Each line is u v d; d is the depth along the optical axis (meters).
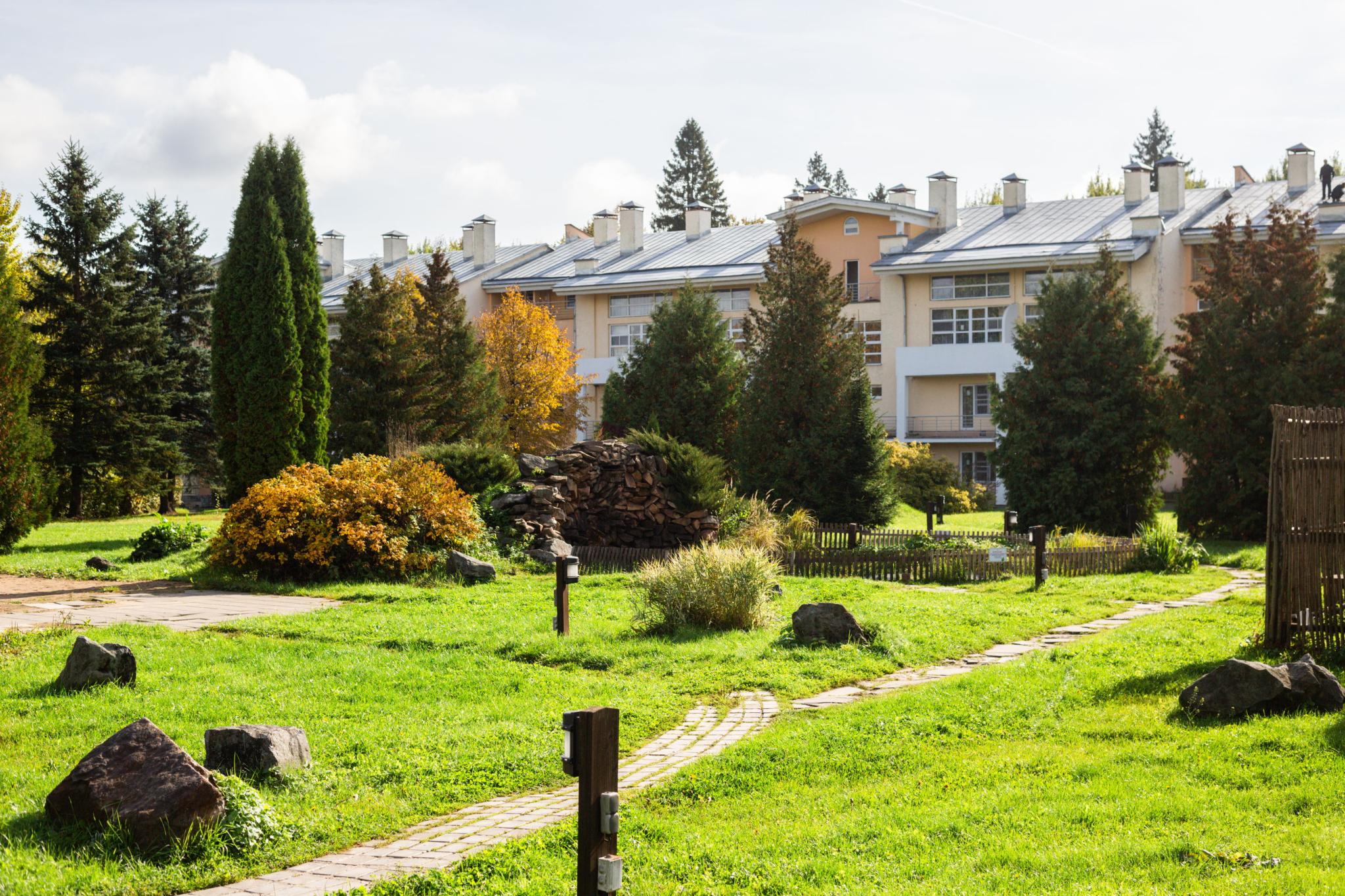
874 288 58.28
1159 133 106.75
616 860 4.61
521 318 49.00
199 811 6.64
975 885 5.46
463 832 7.04
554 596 17.38
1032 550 21.67
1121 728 8.61
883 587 19.19
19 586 19.05
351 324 41.06
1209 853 5.73
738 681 11.54
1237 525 30.59
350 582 19.27
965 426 54.25
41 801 7.28
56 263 43.09
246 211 28.11
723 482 24.64
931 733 8.88
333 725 9.44
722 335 35.59
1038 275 52.66
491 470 24.12
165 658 12.27
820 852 6.14
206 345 50.88
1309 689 8.73
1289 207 50.81
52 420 40.66
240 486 27.92
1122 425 32.25
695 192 104.88
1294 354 29.69
